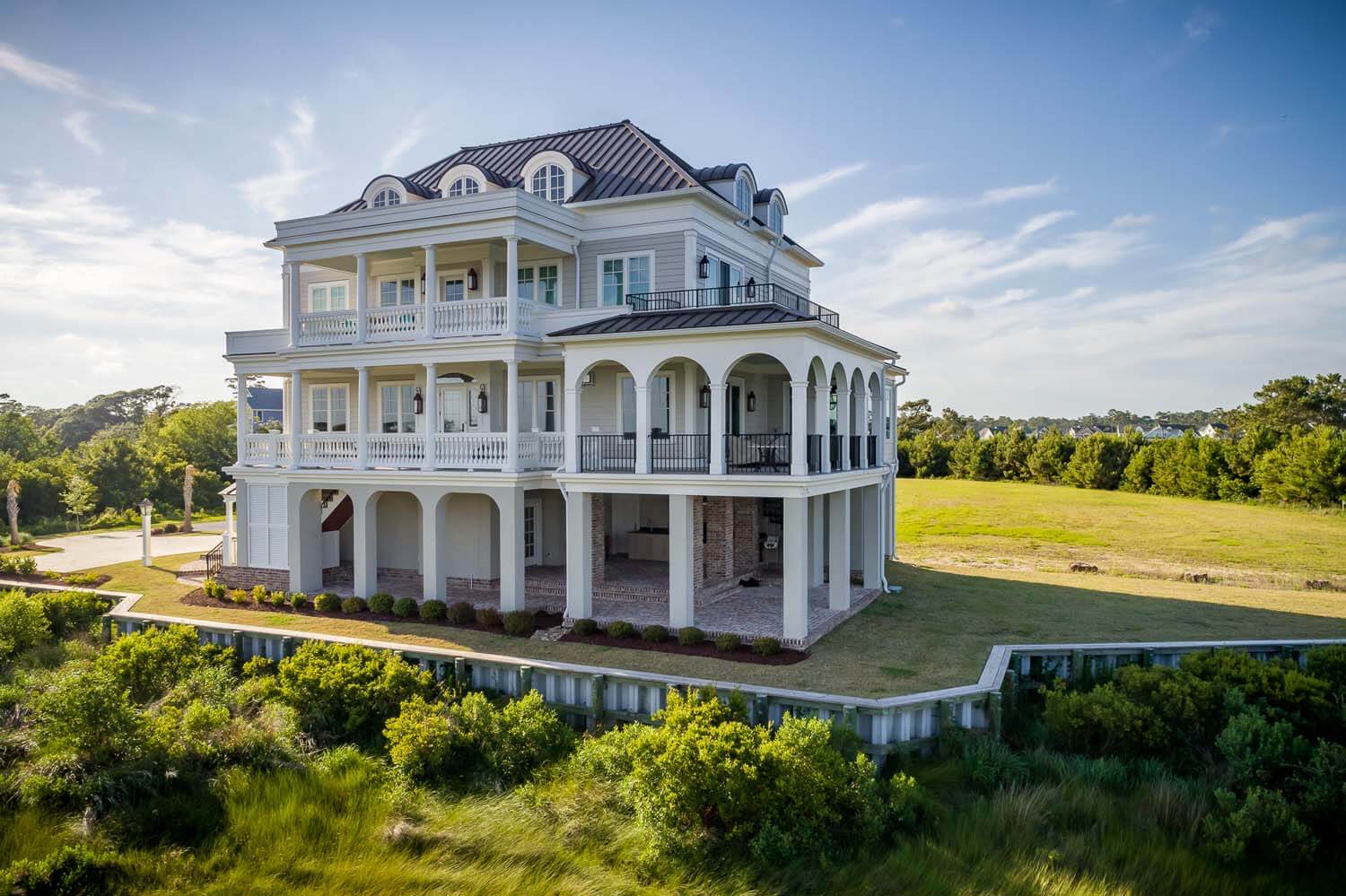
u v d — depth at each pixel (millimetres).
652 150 25078
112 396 101625
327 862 10578
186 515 45250
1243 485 50438
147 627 18922
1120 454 60969
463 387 25125
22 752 12711
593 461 20125
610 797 11766
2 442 61781
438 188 27969
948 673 15547
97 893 9828
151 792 11742
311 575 23750
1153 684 13648
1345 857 10555
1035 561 31141
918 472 75562
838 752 11352
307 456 23984
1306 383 66938
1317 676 14250
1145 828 11055
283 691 14523
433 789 12328
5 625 18844
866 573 24000
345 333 23484
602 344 19203
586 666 14992
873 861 10320
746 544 25312
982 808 11312
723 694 13672
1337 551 33656
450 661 15789
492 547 24266
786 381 27578
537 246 22922
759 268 27625
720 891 9828
